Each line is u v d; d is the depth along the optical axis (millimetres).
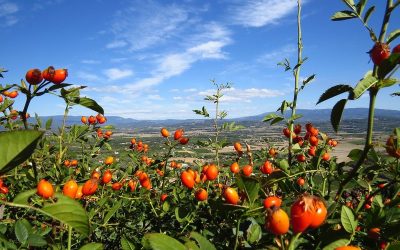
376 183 3271
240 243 2322
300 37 4848
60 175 4141
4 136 1274
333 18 2428
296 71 4777
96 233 3691
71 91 2715
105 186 4234
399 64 1978
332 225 2143
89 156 5715
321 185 3555
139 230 3865
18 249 2074
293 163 4422
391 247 1657
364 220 2248
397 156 2281
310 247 2008
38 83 2629
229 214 2477
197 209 2885
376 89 2084
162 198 4020
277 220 1527
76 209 1393
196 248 1630
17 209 3355
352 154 3045
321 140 4559
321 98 2256
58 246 2342
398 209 2045
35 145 1326
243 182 2094
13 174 4039
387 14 2215
